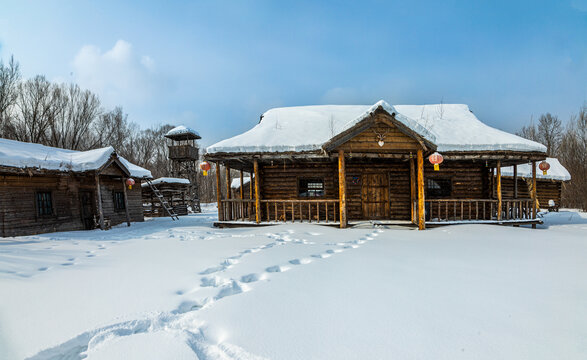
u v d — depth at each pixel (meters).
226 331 2.60
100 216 12.06
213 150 10.20
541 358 2.12
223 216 11.42
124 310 3.09
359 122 9.03
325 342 2.38
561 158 30.38
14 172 9.95
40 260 5.64
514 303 3.14
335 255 5.54
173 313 3.05
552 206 19.97
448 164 11.80
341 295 3.42
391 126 9.29
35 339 2.52
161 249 6.55
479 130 11.45
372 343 2.35
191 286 3.89
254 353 2.24
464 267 4.61
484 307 3.04
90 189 13.48
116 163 13.32
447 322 2.70
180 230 10.71
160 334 2.57
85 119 28.81
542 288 3.61
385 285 3.76
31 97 25.53
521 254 5.54
